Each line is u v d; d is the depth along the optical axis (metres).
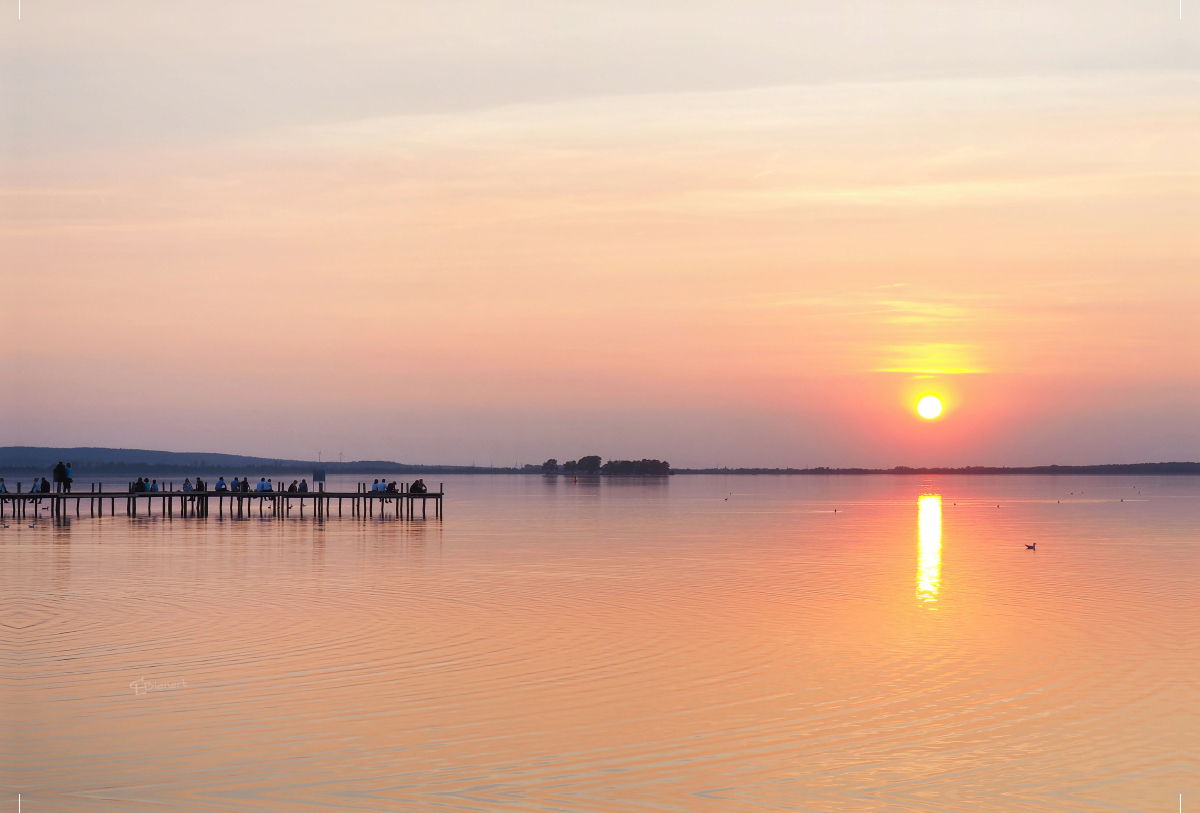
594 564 43.31
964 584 36.47
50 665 22.05
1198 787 14.96
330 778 15.26
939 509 106.25
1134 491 185.50
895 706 19.02
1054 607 30.75
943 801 14.48
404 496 80.50
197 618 27.98
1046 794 14.71
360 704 19.00
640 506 110.62
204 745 16.66
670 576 38.75
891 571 41.00
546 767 15.71
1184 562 45.09
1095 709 18.81
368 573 38.88
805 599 32.38
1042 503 124.38
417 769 15.61
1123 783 15.11
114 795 14.64
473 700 19.31
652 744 16.78
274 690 19.97
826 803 14.39
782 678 21.11
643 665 22.28
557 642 24.77
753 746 16.70
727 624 27.42
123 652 23.38
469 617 28.41
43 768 15.66
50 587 34.16
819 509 105.00
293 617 28.23
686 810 14.12
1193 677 21.25
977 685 20.55
